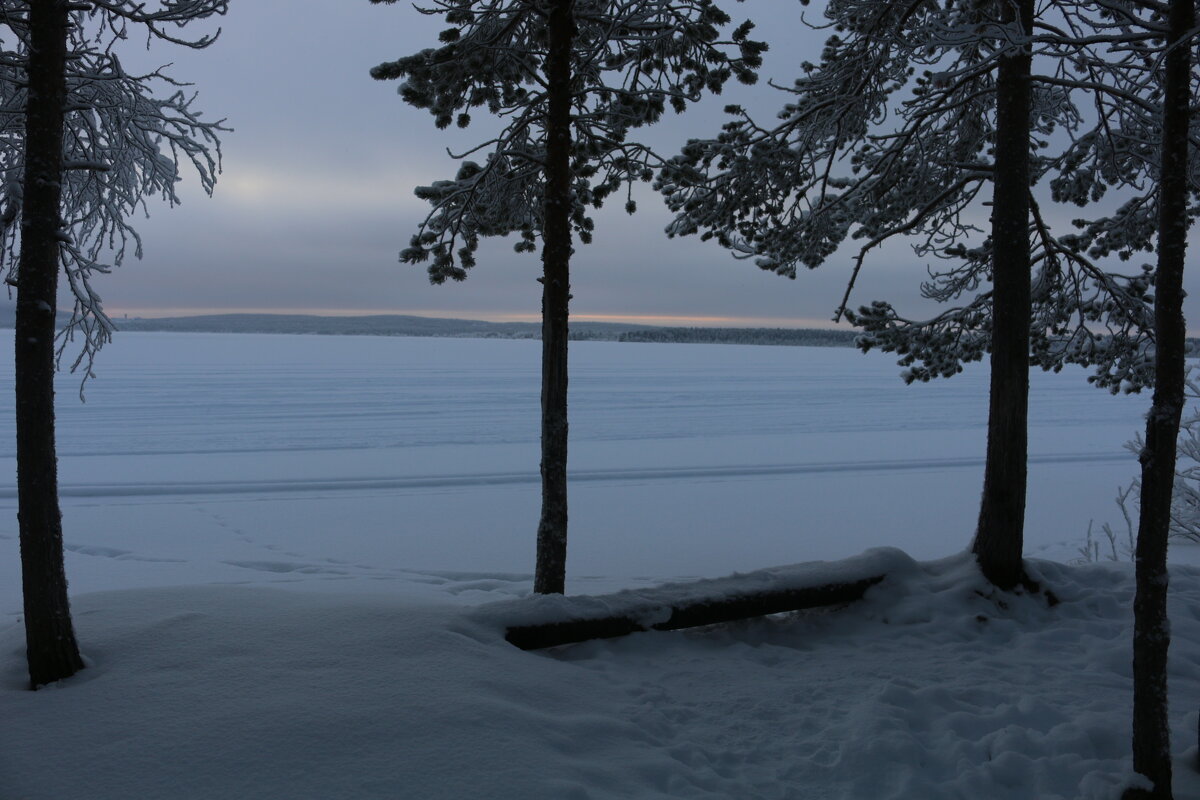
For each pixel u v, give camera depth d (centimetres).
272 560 1171
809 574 648
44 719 406
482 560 1212
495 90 707
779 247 825
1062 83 664
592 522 1491
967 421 3158
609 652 560
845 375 5866
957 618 630
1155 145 774
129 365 5769
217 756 380
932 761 426
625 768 402
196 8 502
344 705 421
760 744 440
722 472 2020
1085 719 458
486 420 2953
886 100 764
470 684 456
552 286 682
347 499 1652
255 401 3481
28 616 445
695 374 5762
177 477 1842
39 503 447
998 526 685
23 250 454
